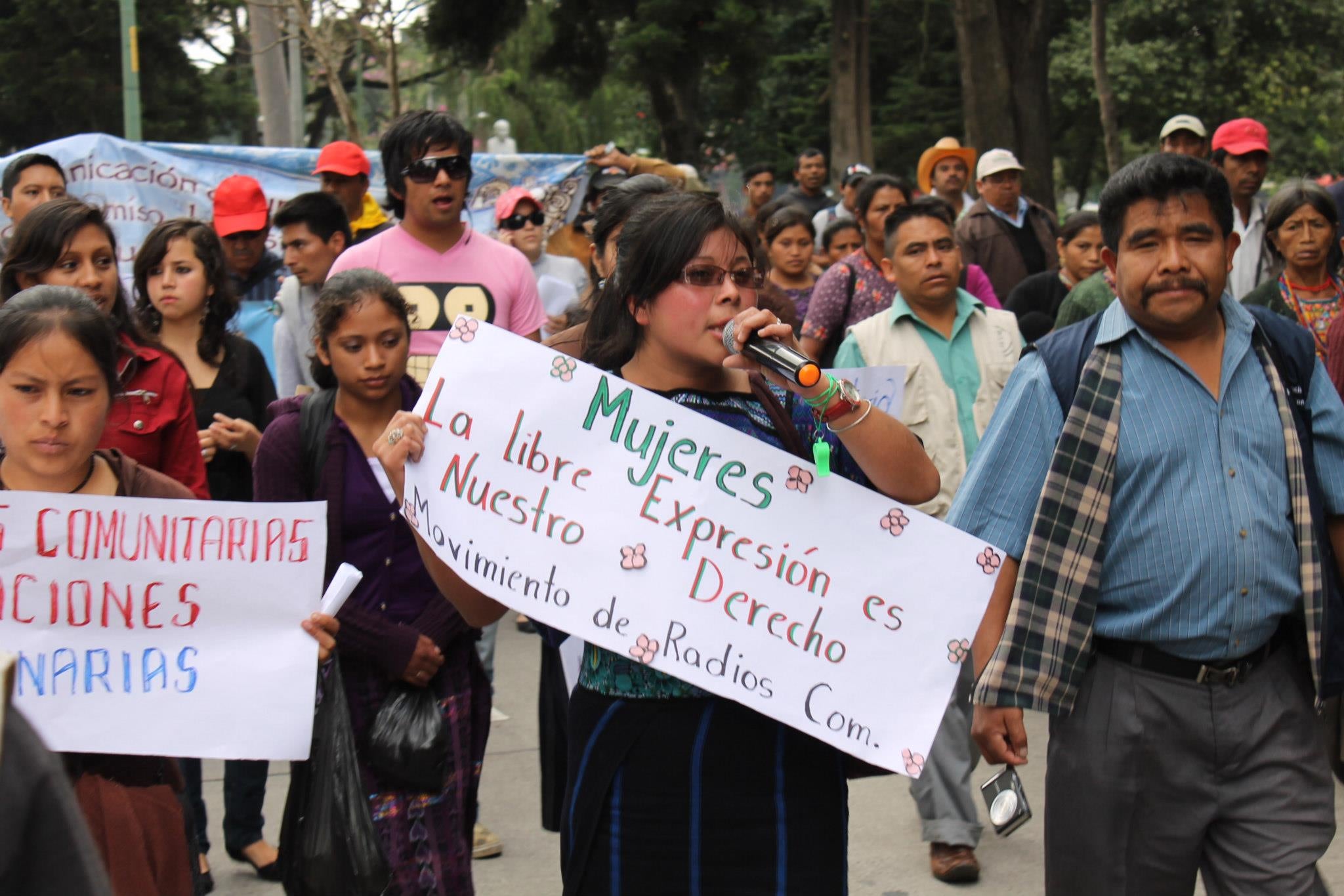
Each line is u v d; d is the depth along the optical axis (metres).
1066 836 3.02
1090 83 30.80
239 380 4.91
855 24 22.17
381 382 3.61
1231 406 2.91
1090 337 3.02
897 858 4.79
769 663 2.57
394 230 5.34
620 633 2.57
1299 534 2.90
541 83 28.88
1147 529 2.89
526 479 2.62
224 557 2.97
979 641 3.05
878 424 2.49
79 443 2.79
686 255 2.50
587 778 2.61
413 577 3.59
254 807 4.66
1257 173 7.52
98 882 1.35
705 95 32.94
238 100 32.53
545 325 5.90
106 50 29.73
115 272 3.87
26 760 1.31
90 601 2.91
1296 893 2.87
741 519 2.60
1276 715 2.91
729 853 2.53
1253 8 30.06
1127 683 2.93
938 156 9.97
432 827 3.48
